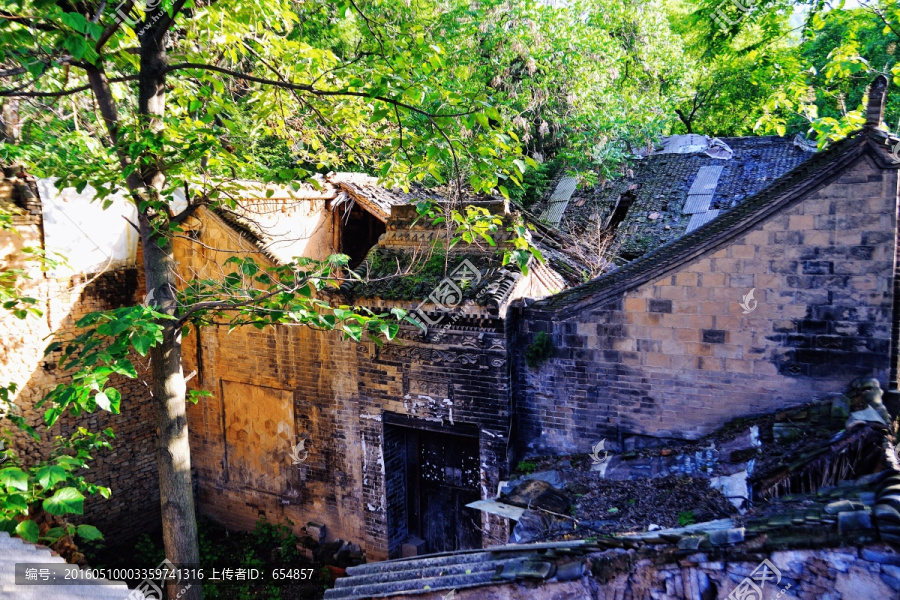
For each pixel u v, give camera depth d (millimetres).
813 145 15078
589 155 15664
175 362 6980
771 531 4449
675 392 7512
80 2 6328
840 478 5547
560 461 8141
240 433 10992
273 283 6852
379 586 5840
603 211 15211
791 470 5750
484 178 6793
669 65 18859
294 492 10531
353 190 12188
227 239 10281
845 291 6520
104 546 10586
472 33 14969
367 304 8969
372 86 6789
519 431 8547
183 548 7062
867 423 5555
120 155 6598
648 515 6246
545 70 15422
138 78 7219
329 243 12609
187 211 7074
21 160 9281
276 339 10281
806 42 13188
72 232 9836
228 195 7645
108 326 5141
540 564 5215
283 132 9141
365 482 9633
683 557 4664
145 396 11234
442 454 9578
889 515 4031
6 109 9875
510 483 7922
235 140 10641
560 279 10383
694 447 7082
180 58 7434
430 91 6363
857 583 4094
